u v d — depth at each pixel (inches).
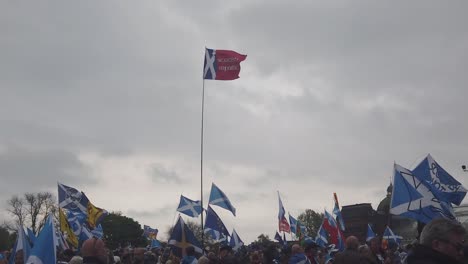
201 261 425.1
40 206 3292.3
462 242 203.3
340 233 908.6
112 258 705.6
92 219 906.7
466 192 543.8
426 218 464.4
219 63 1155.9
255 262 716.0
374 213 2620.6
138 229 3582.7
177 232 590.2
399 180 475.8
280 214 1174.3
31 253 362.0
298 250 577.6
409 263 207.6
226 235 879.1
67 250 603.8
